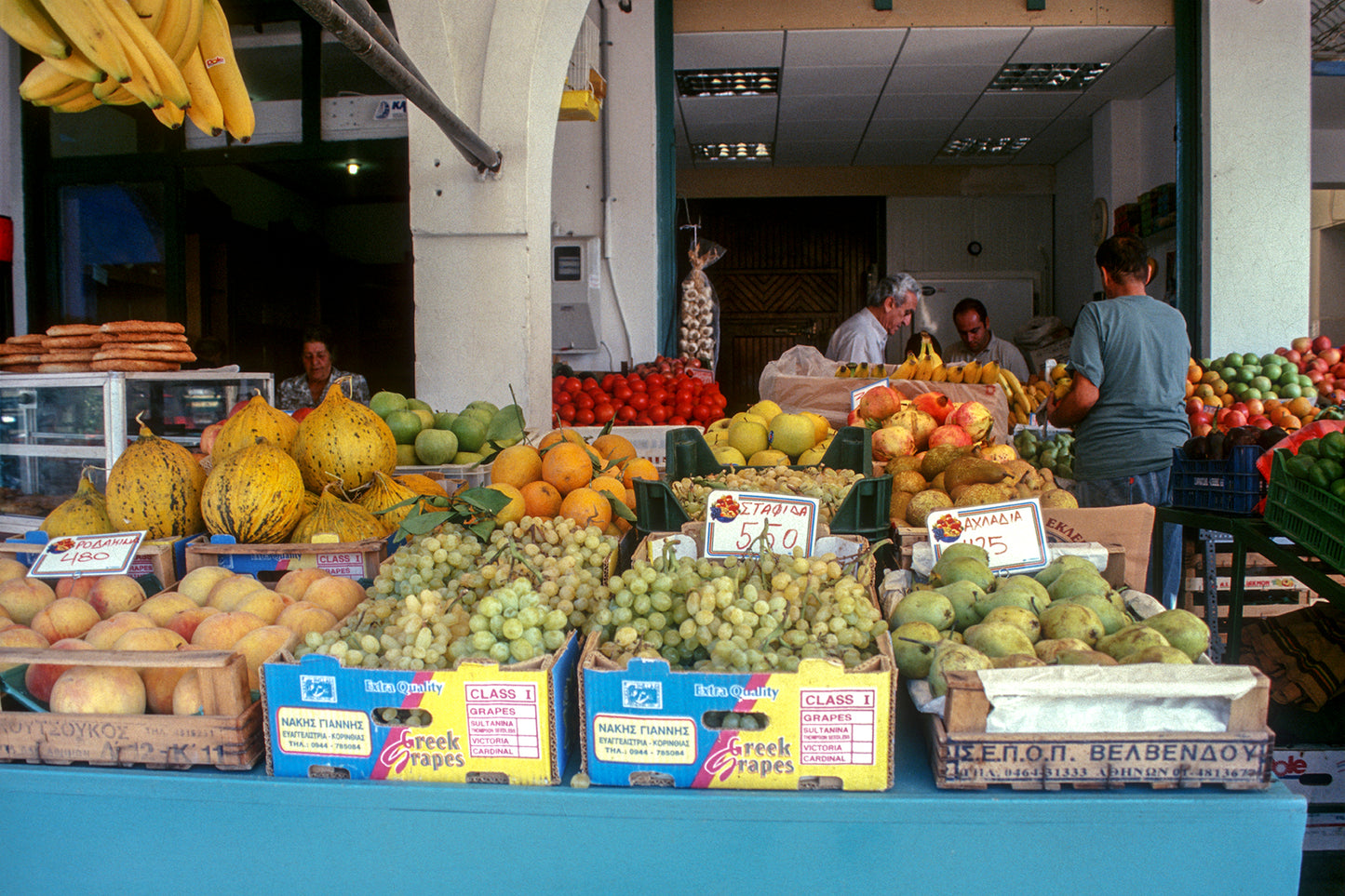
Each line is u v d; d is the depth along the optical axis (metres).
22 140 5.38
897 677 1.29
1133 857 1.12
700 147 8.41
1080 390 3.15
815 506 1.63
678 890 1.17
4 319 5.42
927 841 1.14
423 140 3.31
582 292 5.68
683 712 1.17
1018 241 9.02
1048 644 1.29
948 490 2.16
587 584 1.43
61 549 1.66
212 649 1.34
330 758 1.22
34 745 1.26
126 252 5.41
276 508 1.79
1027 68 6.52
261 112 5.20
